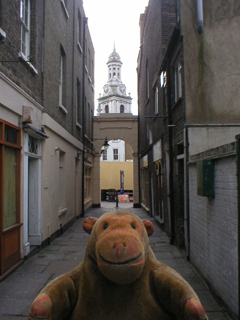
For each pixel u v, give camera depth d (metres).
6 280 5.27
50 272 5.79
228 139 6.59
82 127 15.41
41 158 7.84
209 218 4.83
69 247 8.02
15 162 6.14
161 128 10.52
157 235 9.59
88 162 17.89
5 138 5.60
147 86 15.11
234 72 6.73
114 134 20.38
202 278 5.23
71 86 12.34
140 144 19.11
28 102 6.72
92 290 1.73
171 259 6.63
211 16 6.90
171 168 8.49
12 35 5.79
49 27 8.60
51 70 8.85
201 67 6.77
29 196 7.55
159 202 11.49
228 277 3.88
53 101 9.14
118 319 1.66
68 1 11.66
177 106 7.75
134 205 19.91
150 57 13.18
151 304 1.72
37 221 7.54
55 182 9.23
